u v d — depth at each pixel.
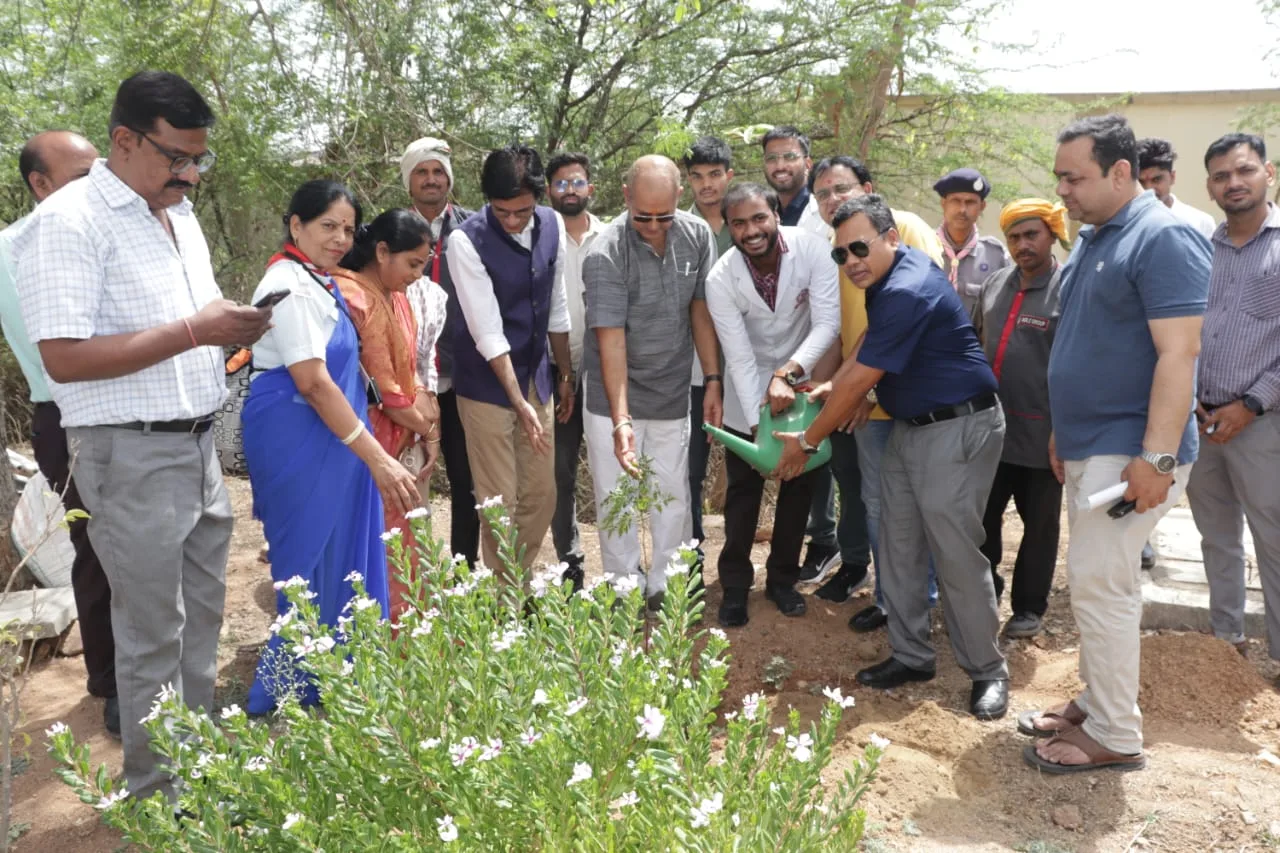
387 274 3.88
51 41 7.59
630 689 2.11
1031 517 4.32
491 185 4.13
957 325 3.63
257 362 3.60
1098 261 3.16
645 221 4.19
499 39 8.39
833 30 8.66
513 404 4.30
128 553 2.90
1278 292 3.88
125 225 2.87
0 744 2.71
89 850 3.02
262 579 5.16
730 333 4.40
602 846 1.93
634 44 8.64
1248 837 2.93
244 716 2.25
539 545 4.66
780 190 4.96
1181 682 3.76
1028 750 3.39
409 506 3.57
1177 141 12.13
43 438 3.70
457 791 2.03
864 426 4.45
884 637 4.47
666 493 4.56
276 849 2.06
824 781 3.21
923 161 10.16
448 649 2.33
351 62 7.02
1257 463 3.94
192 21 7.52
